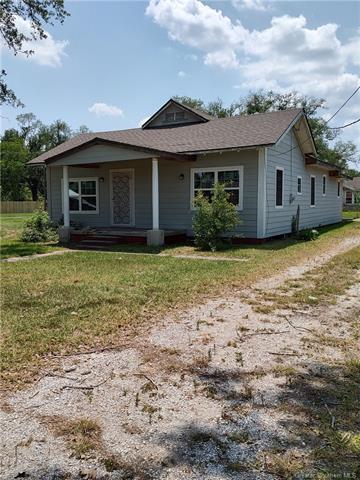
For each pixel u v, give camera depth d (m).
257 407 2.64
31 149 55.81
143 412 2.58
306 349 3.65
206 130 14.11
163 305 5.06
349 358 3.45
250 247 11.16
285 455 2.14
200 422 2.47
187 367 3.26
